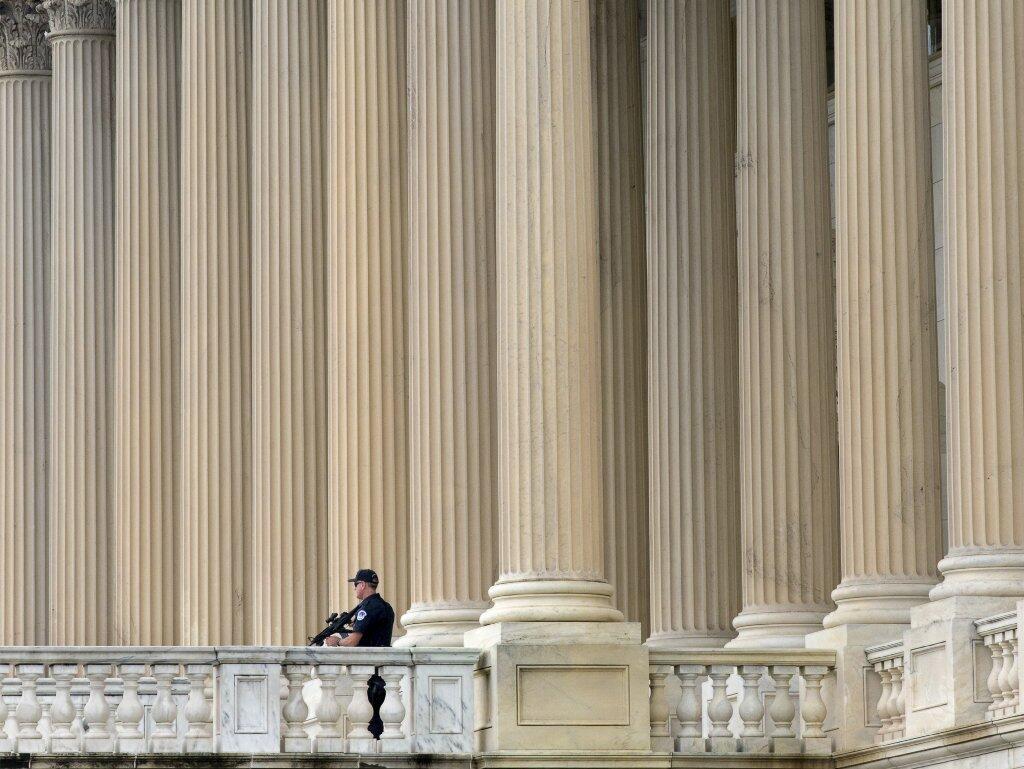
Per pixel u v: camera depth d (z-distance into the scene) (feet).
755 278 331.98
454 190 339.16
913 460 295.48
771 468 327.47
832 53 433.89
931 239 298.35
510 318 309.83
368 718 294.05
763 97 334.03
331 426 361.30
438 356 335.67
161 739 290.56
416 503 335.47
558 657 296.30
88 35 517.96
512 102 312.71
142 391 465.06
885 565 296.51
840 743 295.69
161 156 469.16
